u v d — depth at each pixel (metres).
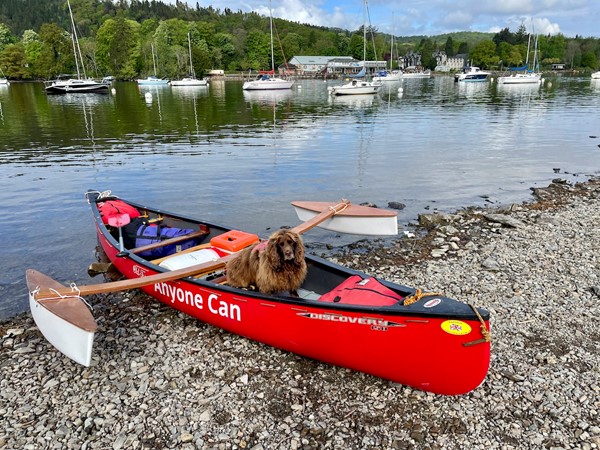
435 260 4.70
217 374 2.88
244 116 17.02
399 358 2.57
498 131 13.22
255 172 8.37
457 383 2.50
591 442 2.29
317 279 3.38
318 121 15.53
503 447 2.29
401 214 6.23
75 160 9.38
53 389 2.77
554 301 3.71
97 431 2.44
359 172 8.44
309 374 2.87
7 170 8.49
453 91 32.56
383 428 2.43
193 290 3.34
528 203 6.73
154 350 3.15
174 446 2.34
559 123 14.80
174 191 7.21
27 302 3.91
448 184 7.73
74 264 4.68
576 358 2.95
